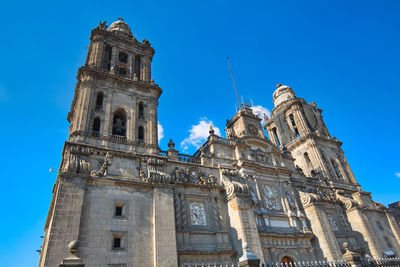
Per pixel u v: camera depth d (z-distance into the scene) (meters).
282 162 49.84
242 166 43.25
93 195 29.25
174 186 33.78
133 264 27.36
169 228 30.52
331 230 42.59
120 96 39.78
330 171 59.00
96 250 26.45
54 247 24.28
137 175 33.34
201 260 31.66
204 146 45.81
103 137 34.41
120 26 51.94
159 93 43.72
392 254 48.09
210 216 36.19
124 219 29.47
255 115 56.69
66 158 31.62
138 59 49.53
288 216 43.12
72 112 43.38
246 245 20.19
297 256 39.22
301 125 65.44
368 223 49.47
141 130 39.62
